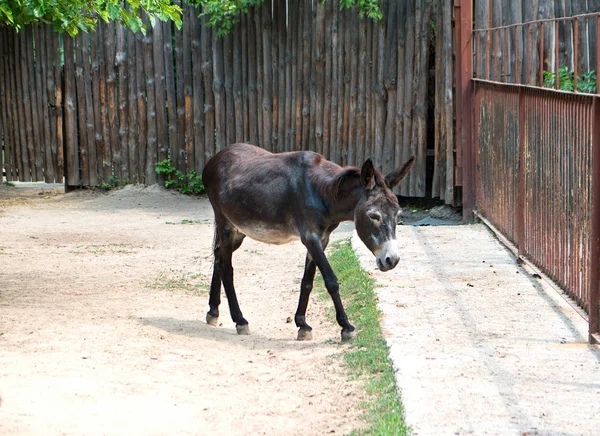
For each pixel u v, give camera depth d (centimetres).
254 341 747
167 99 1706
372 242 677
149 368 638
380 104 1541
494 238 1167
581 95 708
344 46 1562
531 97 926
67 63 1736
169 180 1728
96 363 643
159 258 1145
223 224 804
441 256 1042
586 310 710
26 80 1769
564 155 785
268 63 1628
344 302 866
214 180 816
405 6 1500
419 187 1520
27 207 1612
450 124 1452
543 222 880
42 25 1741
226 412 541
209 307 850
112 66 1717
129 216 1515
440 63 1468
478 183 1327
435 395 539
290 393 583
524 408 516
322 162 740
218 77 1662
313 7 1577
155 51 1691
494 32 1288
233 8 1570
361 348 681
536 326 720
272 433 503
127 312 830
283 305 895
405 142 1524
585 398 535
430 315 758
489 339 678
